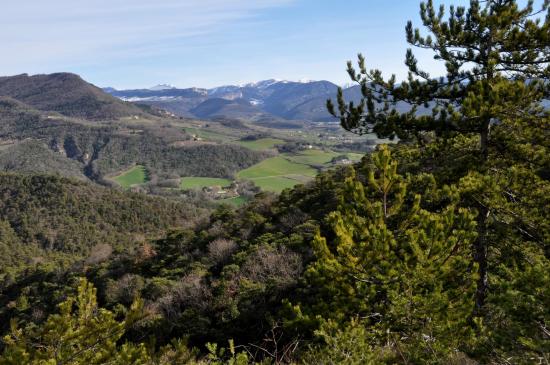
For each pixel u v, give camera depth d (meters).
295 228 29.11
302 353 6.70
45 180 105.62
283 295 20.08
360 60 10.62
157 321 16.83
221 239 35.88
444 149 10.77
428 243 6.86
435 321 5.59
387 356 5.89
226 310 20.86
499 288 4.73
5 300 48.81
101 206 100.50
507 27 9.47
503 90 8.84
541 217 8.67
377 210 7.87
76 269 49.84
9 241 86.19
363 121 10.89
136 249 46.59
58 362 4.90
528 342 3.96
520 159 9.62
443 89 10.12
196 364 6.05
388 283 6.64
